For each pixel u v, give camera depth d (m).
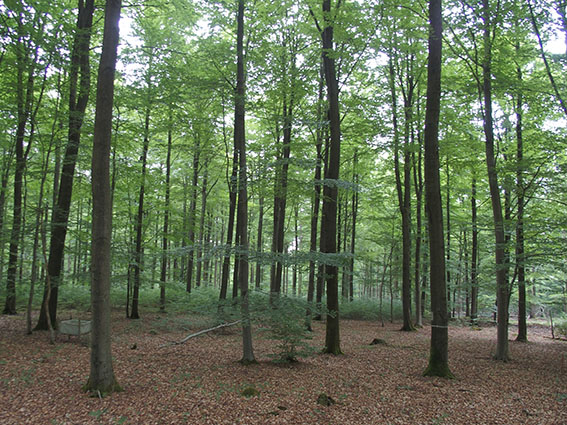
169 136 16.14
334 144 10.09
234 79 11.37
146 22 13.15
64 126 11.06
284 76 12.27
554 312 23.27
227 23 10.96
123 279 13.58
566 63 9.60
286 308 7.79
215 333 12.66
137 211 15.95
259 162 8.78
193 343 10.74
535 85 10.70
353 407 5.72
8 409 5.00
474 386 7.23
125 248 14.54
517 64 12.70
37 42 8.85
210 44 11.77
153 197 16.44
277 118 11.04
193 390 6.13
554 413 5.81
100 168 5.80
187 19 11.85
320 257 7.59
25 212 10.88
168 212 16.41
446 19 10.43
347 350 10.59
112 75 5.95
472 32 10.23
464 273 19.92
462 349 11.69
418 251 17.73
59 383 6.12
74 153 10.71
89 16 10.95
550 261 9.72
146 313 16.08
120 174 13.36
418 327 17.22
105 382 5.80
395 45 11.35
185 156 18.95
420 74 14.68
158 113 13.84
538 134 11.14
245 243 8.02
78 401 5.38
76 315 13.80
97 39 12.67
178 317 15.16
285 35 14.30
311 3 10.77
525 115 12.92
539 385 7.55
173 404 5.44
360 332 14.91
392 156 18.23
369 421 5.20
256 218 31.42
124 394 5.76
